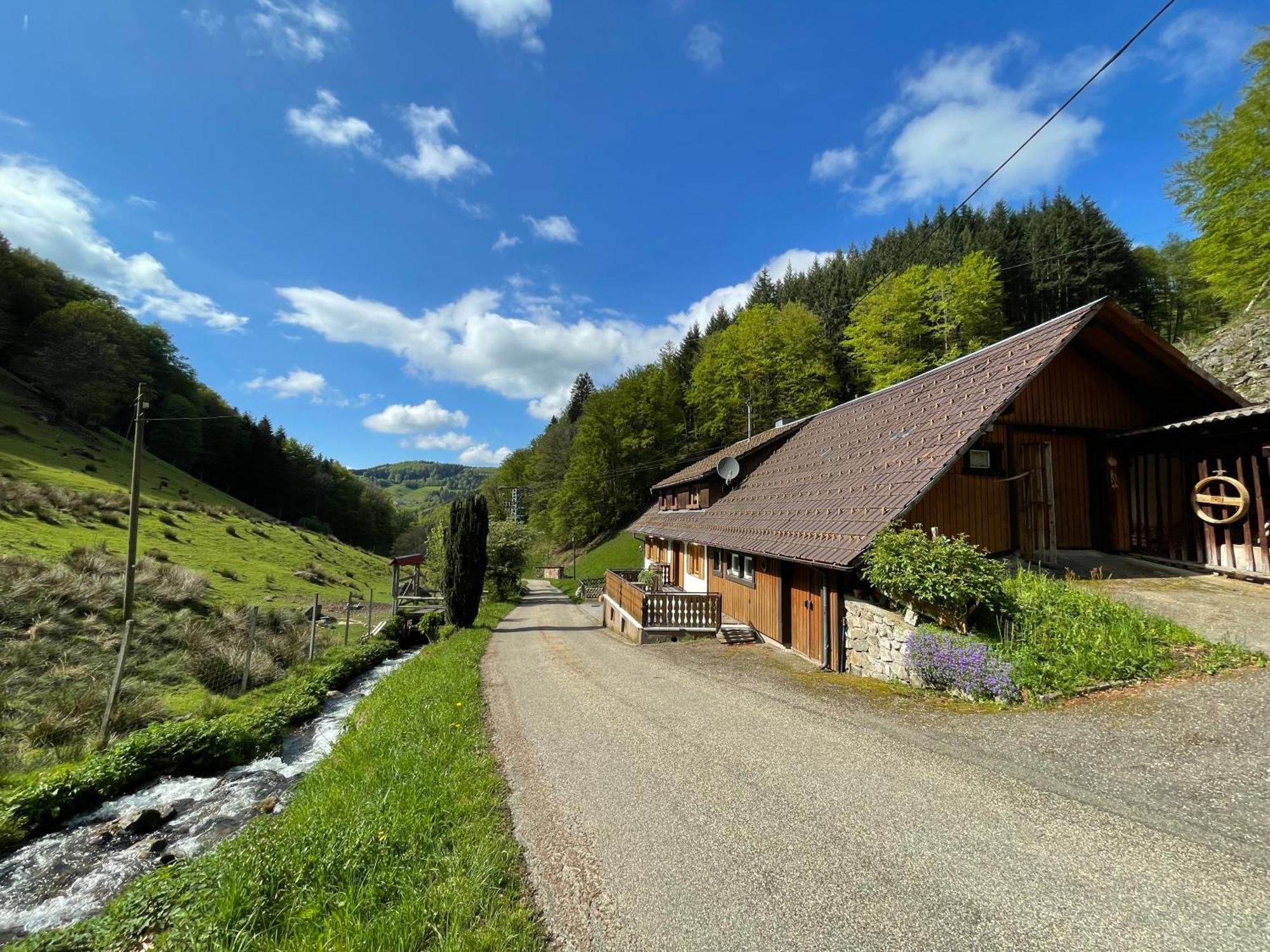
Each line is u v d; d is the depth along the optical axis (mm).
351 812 4973
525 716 8008
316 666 14875
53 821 7082
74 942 4016
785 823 4258
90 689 10914
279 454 80312
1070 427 10969
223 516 38625
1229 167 17516
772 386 45312
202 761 8719
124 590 15797
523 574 40062
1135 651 6371
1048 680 6246
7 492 23312
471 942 3111
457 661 12914
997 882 3340
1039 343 9867
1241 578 9078
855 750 5570
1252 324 17359
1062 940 2822
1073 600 7449
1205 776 4309
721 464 18047
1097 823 3889
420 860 4102
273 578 27234
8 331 53469
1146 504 10719
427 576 36188
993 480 10477
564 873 3842
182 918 3627
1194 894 3104
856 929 3010
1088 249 39719
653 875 3723
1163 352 10086
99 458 43219
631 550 44781
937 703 6703
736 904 3324
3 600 13555
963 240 44406
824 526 10164
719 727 6711
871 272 51625
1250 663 6047
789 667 9906
